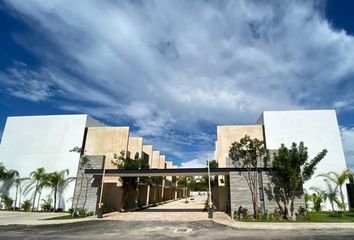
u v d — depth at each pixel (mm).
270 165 21547
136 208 31625
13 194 29797
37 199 29000
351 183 26016
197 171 23703
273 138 28750
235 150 22297
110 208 27125
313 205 25938
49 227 16281
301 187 20266
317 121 28781
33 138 31469
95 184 24562
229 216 22406
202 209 31234
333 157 27484
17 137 31844
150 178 32438
